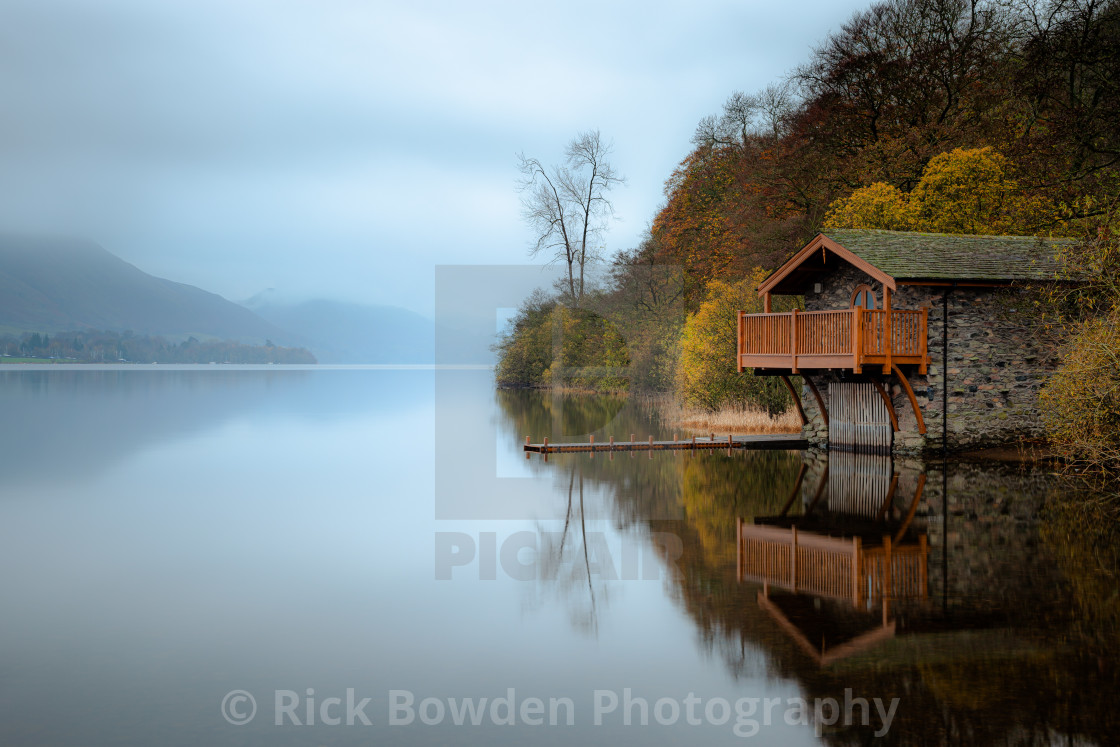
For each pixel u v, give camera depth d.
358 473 19.23
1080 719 5.78
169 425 32.06
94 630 8.05
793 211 37.34
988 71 34.25
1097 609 8.10
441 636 7.85
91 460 21.66
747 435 24.50
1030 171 29.86
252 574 10.18
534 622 8.22
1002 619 7.85
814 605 8.45
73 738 5.73
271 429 30.39
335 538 12.20
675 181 45.88
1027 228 28.12
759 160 39.09
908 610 8.19
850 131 35.91
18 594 9.30
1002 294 19.97
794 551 10.72
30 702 6.35
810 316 20.20
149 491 16.69
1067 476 16.58
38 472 19.42
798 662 6.94
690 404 30.66
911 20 34.66
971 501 13.95
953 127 32.56
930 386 19.59
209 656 7.35
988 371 20.05
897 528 11.93
